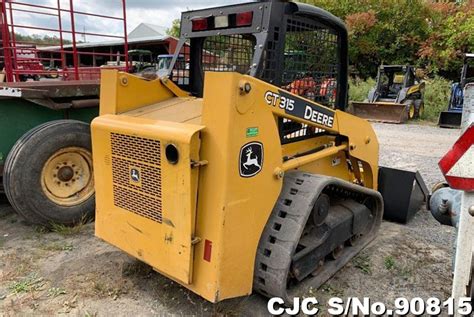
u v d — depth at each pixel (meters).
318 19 2.92
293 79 2.85
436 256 3.53
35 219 3.78
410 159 7.25
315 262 2.89
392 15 20.00
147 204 2.50
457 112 11.08
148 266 3.21
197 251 2.35
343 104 3.40
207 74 2.21
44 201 3.77
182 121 2.48
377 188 4.18
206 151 2.24
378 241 3.82
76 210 3.96
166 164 2.32
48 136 3.72
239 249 2.39
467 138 1.98
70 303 2.78
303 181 2.74
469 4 20.22
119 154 2.62
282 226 2.57
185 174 2.23
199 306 2.75
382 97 13.80
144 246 2.58
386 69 13.80
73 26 4.96
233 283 2.40
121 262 3.30
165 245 2.43
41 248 3.56
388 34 20.06
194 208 2.29
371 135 3.75
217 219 2.25
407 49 19.86
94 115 4.67
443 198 3.24
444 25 19.22
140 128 2.44
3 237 3.80
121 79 2.87
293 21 2.72
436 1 21.80
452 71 18.48
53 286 2.99
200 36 3.00
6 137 4.03
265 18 2.53
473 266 2.04
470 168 1.99
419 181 4.46
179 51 3.20
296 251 2.75
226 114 2.15
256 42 2.55
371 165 3.81
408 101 12.77
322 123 2.99
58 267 3.25
